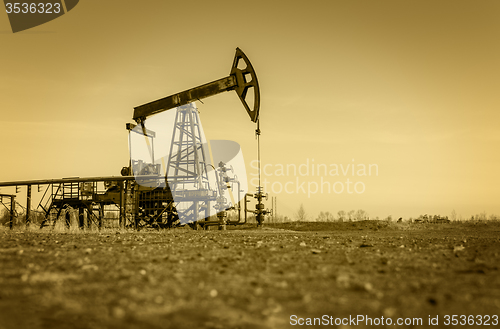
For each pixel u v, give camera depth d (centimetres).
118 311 454
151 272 712
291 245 1312
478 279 652
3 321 427
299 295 546
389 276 681
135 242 1417
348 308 487
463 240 1542
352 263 838
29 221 3228
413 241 1527
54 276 665
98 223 3231
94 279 644
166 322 429
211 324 425
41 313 457
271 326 422
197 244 1351
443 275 691
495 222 4122
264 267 780
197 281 635
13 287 582
